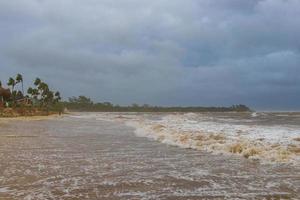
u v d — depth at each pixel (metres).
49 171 12.55
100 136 28.23
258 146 17.19
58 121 62.66
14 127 41.44
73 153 17.47
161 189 9.91
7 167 13.36
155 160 15.20
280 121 51.75
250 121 51.44
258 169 12.74
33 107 116.38
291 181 10.68
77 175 11.83
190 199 8.87
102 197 9.03
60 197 9.02
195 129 29.52
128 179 11.19
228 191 9.64
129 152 17.89
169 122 46.00
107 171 12.59
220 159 15.30
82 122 58.31
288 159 14.15
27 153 17.44
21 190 9.76
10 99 113.12
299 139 20.03
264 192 9.46
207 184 10.51
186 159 15.42
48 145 21.19
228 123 43.25
